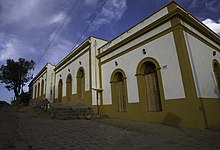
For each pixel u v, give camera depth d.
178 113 7.14
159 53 8.38
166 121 7.61
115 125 7.92
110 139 5.18
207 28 10.26
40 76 26.61
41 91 24.31
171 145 4.38
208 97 7.62
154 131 6.27
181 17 7.89
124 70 10.62
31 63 30.27
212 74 8.84
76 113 10.79
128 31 10.70
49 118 10.48
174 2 8.06
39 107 15.12
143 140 5.01
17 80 28.33
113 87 11.49
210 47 9.76
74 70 15.91
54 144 4.56
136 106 9.38
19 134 5.71
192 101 6.70
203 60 8.45
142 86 9.33
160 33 8.45
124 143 4.68
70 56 16.80
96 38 14.02
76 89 14.91
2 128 6.44
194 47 8.06
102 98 12.34
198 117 6.45
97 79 13.00
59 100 18.66
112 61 11.84
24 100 25.34
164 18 8.23
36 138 5.22
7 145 4.23
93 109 12.18
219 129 6.36
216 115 7.66
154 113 8.29
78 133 6.06
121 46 11.17
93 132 6.27
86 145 4.48
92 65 13.12
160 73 8.16
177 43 7.56
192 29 8.51
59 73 19.73
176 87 7.36
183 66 7.18
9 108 18.25
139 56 9.59
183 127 6.82
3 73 28.27
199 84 7.32
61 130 6.59
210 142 4.63
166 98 7.73
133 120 9.39
